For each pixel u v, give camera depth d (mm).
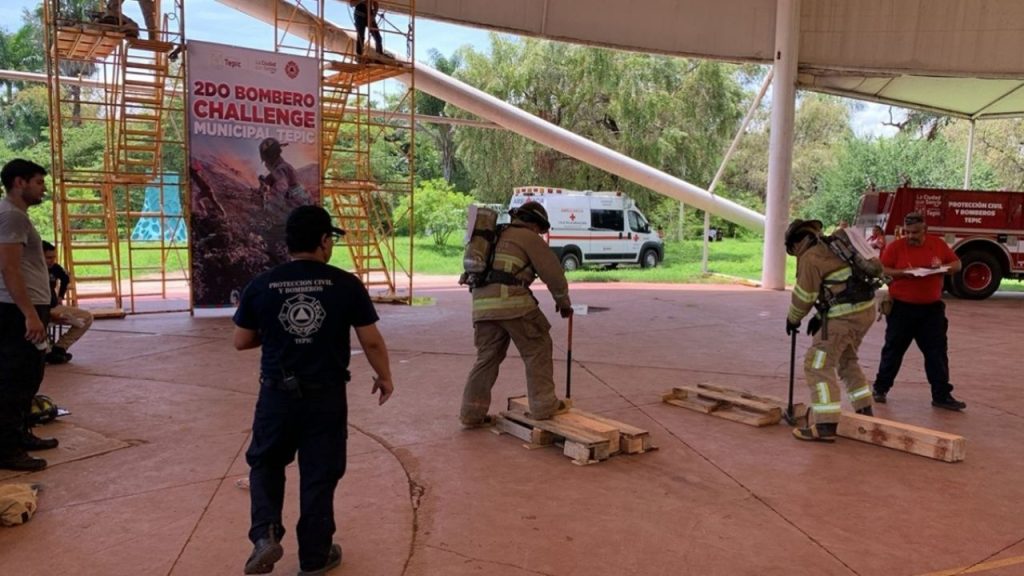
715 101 31938
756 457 5027
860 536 3777
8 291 4367
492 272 5219
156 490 4242
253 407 6074
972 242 15914
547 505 4121
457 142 33688
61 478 4418
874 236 15867
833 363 5398
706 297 15141
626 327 10820
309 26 13859
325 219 3191
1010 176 37375
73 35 11156
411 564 3389
